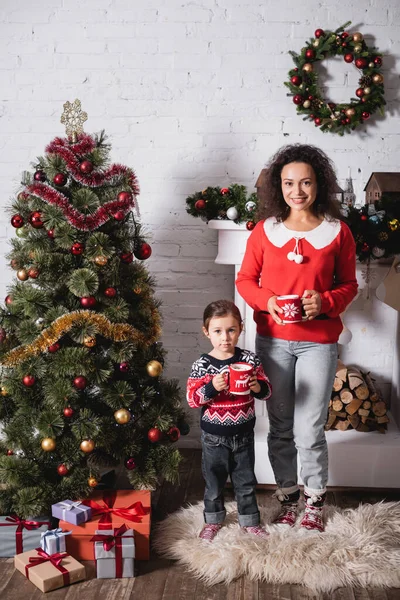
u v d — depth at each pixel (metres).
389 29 2.94
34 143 3.07
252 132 3.04
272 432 2.57
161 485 2.89
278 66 2.99
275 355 2.44
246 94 3.02
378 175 2.76
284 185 2.35
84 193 2.37
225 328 2.32
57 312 2.38
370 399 2.94
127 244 2.48
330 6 2.93
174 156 3.08
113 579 2.25
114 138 3.07
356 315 3.10
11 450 2.47
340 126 2.98
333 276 2.45
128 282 2.52
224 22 2.97
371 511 2.56
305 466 2.50
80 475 2.45
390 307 3.08
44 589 2.16
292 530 2.46
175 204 3.12
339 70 2.98
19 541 2.36
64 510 2.34
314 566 2.25
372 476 2.85
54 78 3.03
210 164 3.08
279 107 3.02
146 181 3.10
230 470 2.46
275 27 2.96
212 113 3.04
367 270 2.79
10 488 2.46
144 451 2.56
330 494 2.81
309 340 2.39
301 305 2.24
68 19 2.98
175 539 2.44
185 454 3.21
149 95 3.03
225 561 2.27
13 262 2.45
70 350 2.37
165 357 3.24
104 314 2.41
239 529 2.47
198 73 3.01
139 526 2.33
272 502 2.72
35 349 2.37
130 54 3.00
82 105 3.04
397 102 3.00
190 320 3.21
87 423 2.38
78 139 2.46
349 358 3.15
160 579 2.25
